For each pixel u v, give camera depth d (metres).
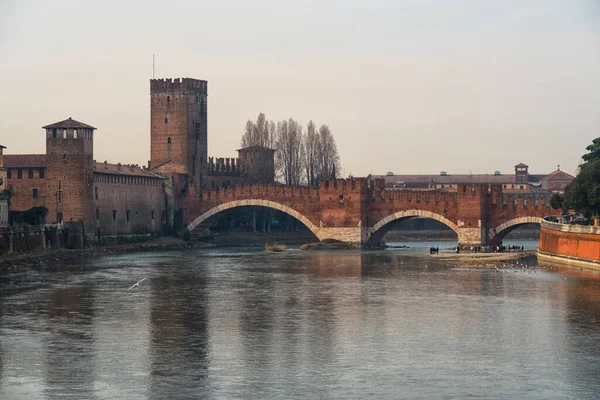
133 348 127.94
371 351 125.75
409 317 149.62
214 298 172.00
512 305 160.62
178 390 108.62
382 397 106.00
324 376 113.88
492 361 120.38
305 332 138.00
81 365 119.12
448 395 106.69
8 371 116.44
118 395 106.94
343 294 177.00
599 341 130.88
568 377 113.19
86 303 165.25
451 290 181.50
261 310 157.50
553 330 138.25
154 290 183.38
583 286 184.62
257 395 106.75
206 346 129.00
